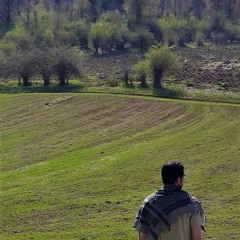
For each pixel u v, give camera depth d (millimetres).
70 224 19406
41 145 38031
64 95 60562
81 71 71438
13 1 155000
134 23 138500
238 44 133375
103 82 69375
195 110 50094
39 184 26125
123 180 26156
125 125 44500
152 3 148375
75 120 47469
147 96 60344
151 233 7652
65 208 21594
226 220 19141
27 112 52281
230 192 23438
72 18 150250
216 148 33250
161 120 46031
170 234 7590
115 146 36156
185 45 130000
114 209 21188
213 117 46219
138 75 67438
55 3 179625
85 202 22344
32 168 30922
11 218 20469
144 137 39000
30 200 23000
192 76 73062
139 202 22094
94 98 57938
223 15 153000
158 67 65000
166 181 7797
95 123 45875
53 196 23516
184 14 162750
